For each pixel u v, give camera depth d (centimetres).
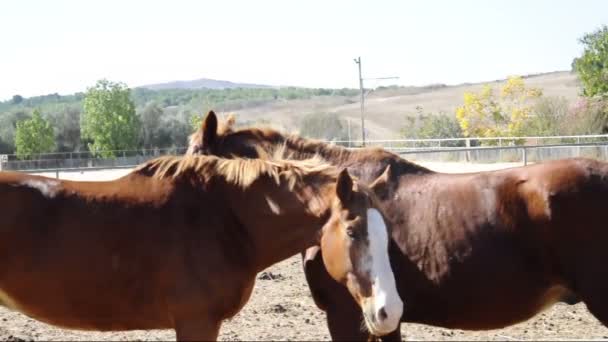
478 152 2589
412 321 560
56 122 6181
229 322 791
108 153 5288
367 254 439
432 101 10256
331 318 540
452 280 536
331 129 5806
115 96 5466
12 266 472
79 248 473
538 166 546
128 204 484
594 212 516
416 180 569
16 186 484
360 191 455
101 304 477
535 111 3594
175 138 6038
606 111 3167
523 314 539
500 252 530
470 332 748
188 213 482
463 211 543
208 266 471
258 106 11538
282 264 1198
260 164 500
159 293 471
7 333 748
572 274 521
